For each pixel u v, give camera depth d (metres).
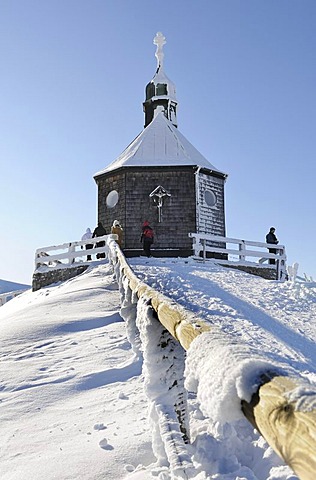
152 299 3.30
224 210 25.12
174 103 29.27
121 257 10.64
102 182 24.98
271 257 21.56
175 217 23.55
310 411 1.02
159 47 29.98
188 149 26.06
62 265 20.70
